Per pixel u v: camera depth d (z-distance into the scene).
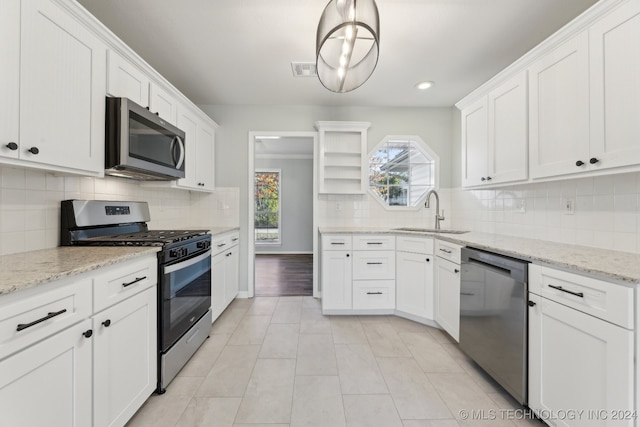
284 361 1.93
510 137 1.87
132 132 1.60
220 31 1.93
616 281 0.99
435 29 1.89
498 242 1.86
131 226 2.08
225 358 1.96
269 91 2.90
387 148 3.47
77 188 1.68
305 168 6.52
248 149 3.29
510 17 1.77
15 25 1.03
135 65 1.75
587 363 1.08
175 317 1.71
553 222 1.88
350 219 3.33
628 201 1.43
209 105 3.27
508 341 1.48
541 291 1.29
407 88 2.82
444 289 2.25
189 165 2.51
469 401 1.53
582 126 1.37
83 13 1.30
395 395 1.58
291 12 1.74
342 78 1.64
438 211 3.11
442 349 2.10
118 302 1.25
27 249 1.38
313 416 1.42
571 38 1.42
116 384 1.23
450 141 3.36
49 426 0.93
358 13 1.23
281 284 3.90
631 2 1.15
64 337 0.98
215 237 2.47
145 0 1.63
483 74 2.53
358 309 2.72
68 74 1.26
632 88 1.15
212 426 1.35
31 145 1.10
